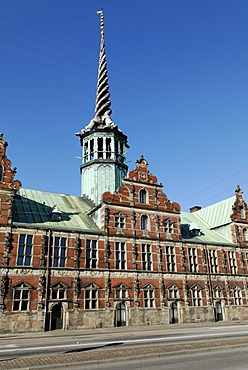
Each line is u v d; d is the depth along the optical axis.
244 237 56.66
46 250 37.59
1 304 33.12
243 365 13.62
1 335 30.88
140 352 16.52
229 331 30.19
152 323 41.22
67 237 39.47
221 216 60.41
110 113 58.09
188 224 58.50
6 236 35.81
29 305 34.53
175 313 44.12
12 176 38.41
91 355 15.92
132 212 45.66
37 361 14.59
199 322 45.22
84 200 52.59
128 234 44.06
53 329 35.09
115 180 52.38
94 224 44.69
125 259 42.56
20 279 34.97
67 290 37.16
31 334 31.61
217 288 49.53
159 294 43.44
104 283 39.72
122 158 56.53
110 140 55.47
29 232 37.44
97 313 37.91
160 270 44.59
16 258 35.59
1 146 39.28
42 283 35.81
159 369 13.09
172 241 47.53
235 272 53.00
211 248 51.84
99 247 41.22
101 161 53.06
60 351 18.39
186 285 46.22
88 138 56.16
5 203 37.09
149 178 49.38
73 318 36.28
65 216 44.03
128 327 38.25
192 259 49.12
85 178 54.19
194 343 19.73
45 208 44.25
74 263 38.62
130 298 40.88
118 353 16.33
